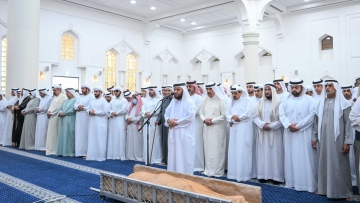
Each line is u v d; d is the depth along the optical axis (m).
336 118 3.30
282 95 4.45
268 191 3.65
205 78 15.78
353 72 11.48
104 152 5.62
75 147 5.75
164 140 5.27
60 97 6.04
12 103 6.89
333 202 3.21
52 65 11.39
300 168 3.66
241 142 4.14
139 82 14.52
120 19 13.56
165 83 15.83
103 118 5.61
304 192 3.60
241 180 4.11
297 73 12.73
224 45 15.00
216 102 4.52
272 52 13.38
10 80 7.02
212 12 13.32
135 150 5.63
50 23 11.22
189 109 3.86
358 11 11.38
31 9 7.11
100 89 5.64
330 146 3.31
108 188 3.28
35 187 3.72
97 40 12.70
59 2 11.47
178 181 2.85
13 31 7.02
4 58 10.54
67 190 3.61
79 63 12.07
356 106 2.86
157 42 15.23
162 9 13.00
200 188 2.82
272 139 3.99
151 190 2.86
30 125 6.50
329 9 12.02
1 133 7.22
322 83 3.75
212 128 4.43
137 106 5.66
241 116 4.12
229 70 14.80
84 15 12.25
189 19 14.40
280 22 12.88
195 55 16.11
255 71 11.03
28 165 4.97
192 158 3.89
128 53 13.99
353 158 4.06
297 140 3.69
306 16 12.55
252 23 11.05
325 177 3.39
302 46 12.63
